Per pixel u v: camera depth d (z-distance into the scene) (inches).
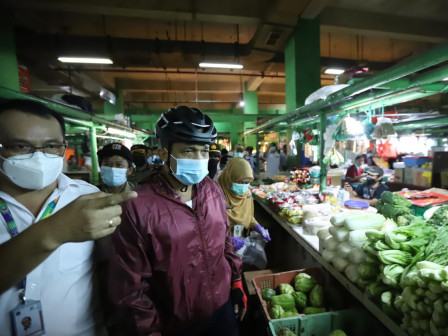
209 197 42.9
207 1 194.4
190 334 39.8
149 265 36.1
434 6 213.9
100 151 73.3
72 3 177.2
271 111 577.0
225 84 449.4
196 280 38.5
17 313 28.1
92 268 36.9
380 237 42.8
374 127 86.6
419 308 32.7
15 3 172.4
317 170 140.1
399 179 143.9
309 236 76.0
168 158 39.4
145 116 352.5
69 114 104.2
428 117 122.6
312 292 63.1
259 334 71.2
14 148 28.4
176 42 241.6
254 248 85.4
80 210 19.3
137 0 185.0
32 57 247.8
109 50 235.9
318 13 195.9
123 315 34.8
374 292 41.9
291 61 211.2
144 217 35.2
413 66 44.8
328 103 80.9
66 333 31.6
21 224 30.2
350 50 302.8
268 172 264.2
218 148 97.2
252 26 245.6
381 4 211.2
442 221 47.8
